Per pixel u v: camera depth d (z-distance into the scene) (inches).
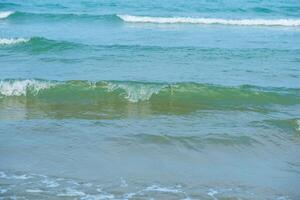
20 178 356.5
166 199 328.5
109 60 790.5
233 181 365.1
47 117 508.7
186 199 329.4
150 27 1242.6
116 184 352.2
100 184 351.3
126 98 585.0
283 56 868.0
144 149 424.5
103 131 465.7
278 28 1307.8
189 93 602.2
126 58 807.7
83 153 410.6
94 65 753.0
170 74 706.8
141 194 335.6
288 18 1486.2
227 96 601.0
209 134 463.8
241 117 528.4
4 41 898.1
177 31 1176.2
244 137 459.2
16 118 500.7
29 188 339.0
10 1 1663.4
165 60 801.6
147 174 373.4
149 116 523.8
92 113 528.7
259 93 607.5
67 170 374.9
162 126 487.2
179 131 471.2
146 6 1631.4
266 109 565.0
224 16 1491.1
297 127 492.4
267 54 879.7
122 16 1328.7
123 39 1016.2
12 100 567.2
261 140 455.2
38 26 1216.8
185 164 397.1
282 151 433.7
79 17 1333.7
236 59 829.8
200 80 677.9
